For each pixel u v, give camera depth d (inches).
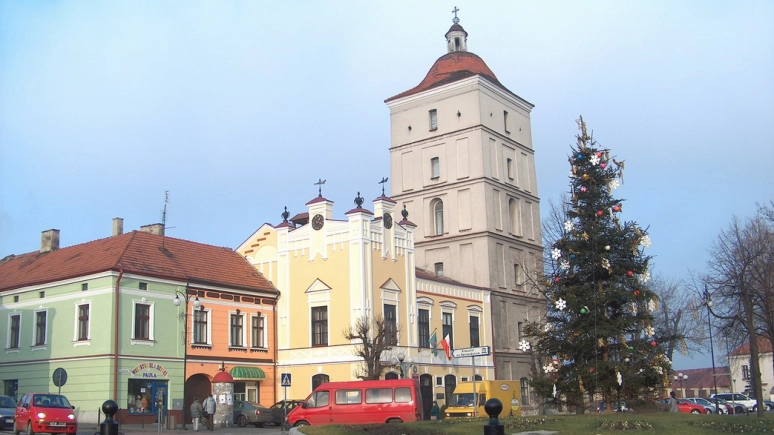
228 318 1924.2
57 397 1295.5
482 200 2645.2
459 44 3031.5
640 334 1274.6
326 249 2017.7
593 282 1278.3
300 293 2043.6
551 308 1300.4
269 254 2130.9
